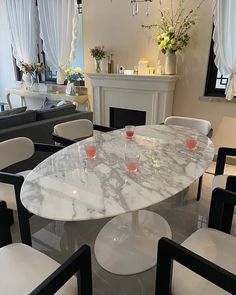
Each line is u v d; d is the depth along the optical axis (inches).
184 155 61.6
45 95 183.5
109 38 155.3
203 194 99.7
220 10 112.8
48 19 176.1
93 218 38.0
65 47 174.7
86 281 37.7
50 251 69.9
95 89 160.4
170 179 49.6
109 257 66.6
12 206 57.3
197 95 134.0
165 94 134.4
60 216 38.3
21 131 96.4
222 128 131.7
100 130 100.3
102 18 154.2
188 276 39.4
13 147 69.3
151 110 142.9
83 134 94.3
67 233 77.0
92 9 156.3
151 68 138.8
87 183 47.9
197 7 122.6
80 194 44.2
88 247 36.5
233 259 43.3
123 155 61.7
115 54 155.6
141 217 80.7
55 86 192.7
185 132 82.0
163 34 125.7
